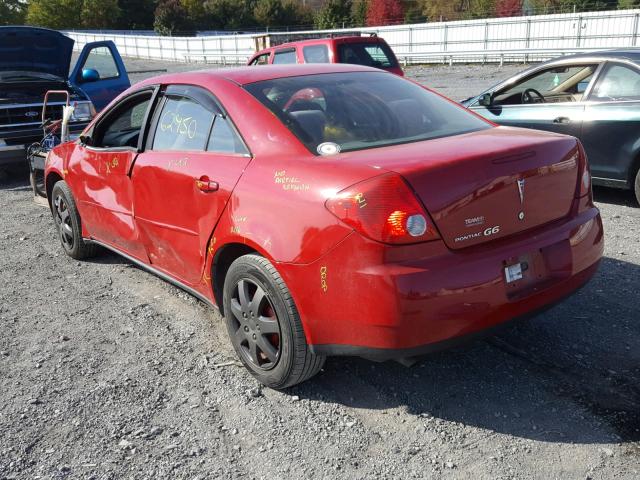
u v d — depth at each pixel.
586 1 43.81
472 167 2.76
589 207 3.32
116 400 3.28
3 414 3.19
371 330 2.71
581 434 2.79
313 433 2.93
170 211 3.83
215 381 3.43
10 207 7.93
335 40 11.08
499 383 3.24
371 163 2.79
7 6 72.56
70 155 5.17
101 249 5.64
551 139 3.13
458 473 2.60
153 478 2.67
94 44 9.60
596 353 3.47
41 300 4.74
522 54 23.98
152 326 4.18
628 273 4.55
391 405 3.11
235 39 36.94
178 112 3.92
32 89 9.14
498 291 2.78
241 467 2.72
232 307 3.37
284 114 3.33
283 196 2.96
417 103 3.69
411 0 67.94
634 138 6.05
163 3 65.06
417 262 2.64
